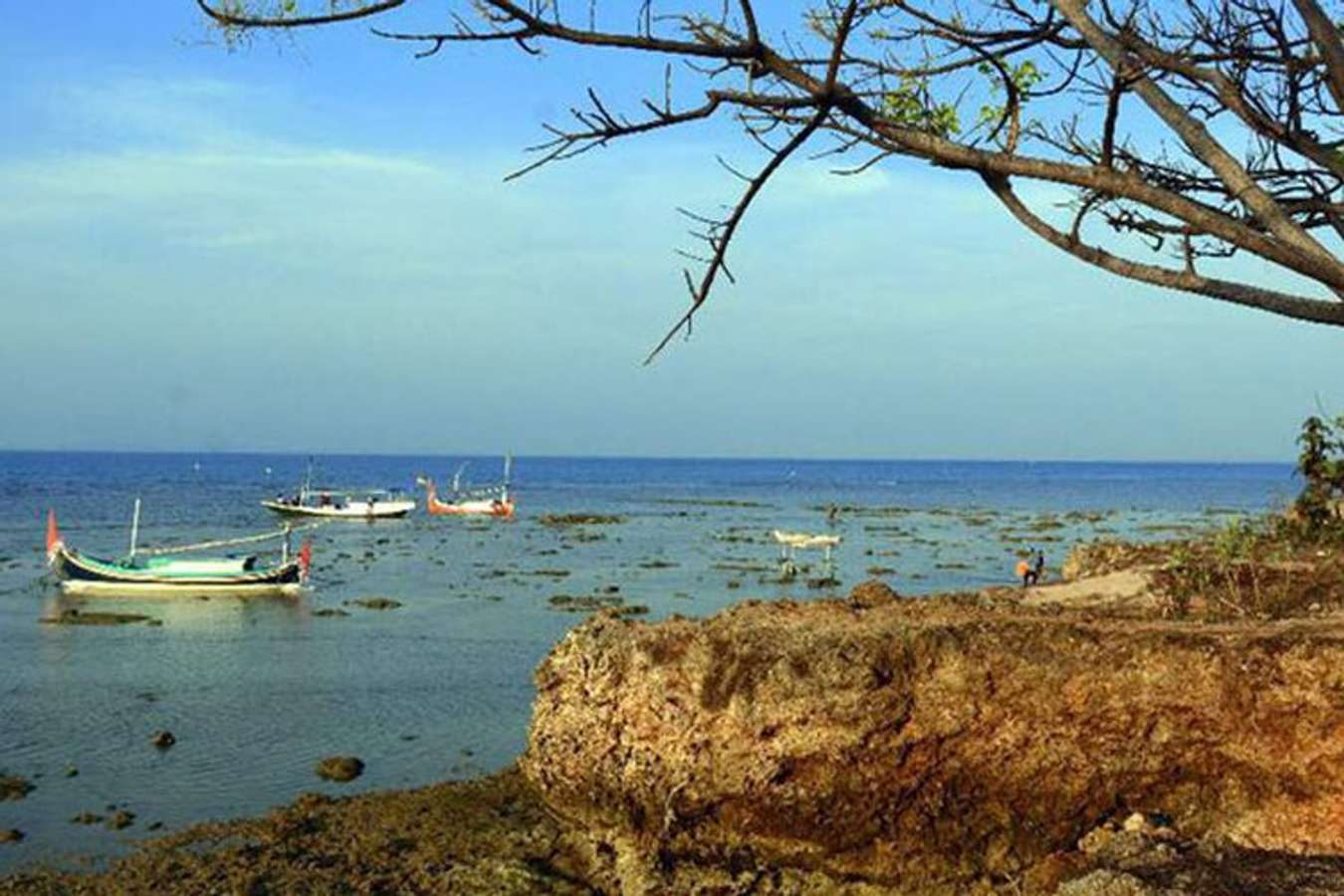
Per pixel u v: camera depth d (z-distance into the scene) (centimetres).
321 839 1745
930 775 1501
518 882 1584
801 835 1529
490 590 4653
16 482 14675
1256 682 1415
